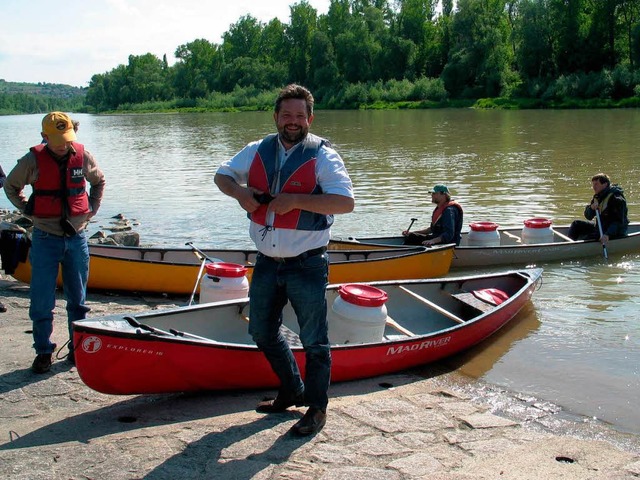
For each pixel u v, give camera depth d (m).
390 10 85.31
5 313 6.33
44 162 4.60
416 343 5.41
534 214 12.70
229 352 4.50
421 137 30.05
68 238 4.75
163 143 32.88
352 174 18.25
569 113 45.12
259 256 3.83
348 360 5.04
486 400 4.98
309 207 3.56
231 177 3.82
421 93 66.62
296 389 4.17
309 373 3.87
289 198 3.55
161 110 100.81
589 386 5.29
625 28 60.47
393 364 5.38
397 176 17.66
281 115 3.65
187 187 17.09
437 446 3.93
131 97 118.31
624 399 5.03
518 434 4.22
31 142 36.19
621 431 4.49
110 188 17.20
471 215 12.71
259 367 4.66
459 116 46.69
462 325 5.82
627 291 8.05
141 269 7.51
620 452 4.02
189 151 27.84
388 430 4.10
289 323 6.02
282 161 3.72
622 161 19.66
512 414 4.73
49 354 4.86
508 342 6.32
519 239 10.23
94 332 3.96
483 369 5.65
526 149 23.58
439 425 4.26
